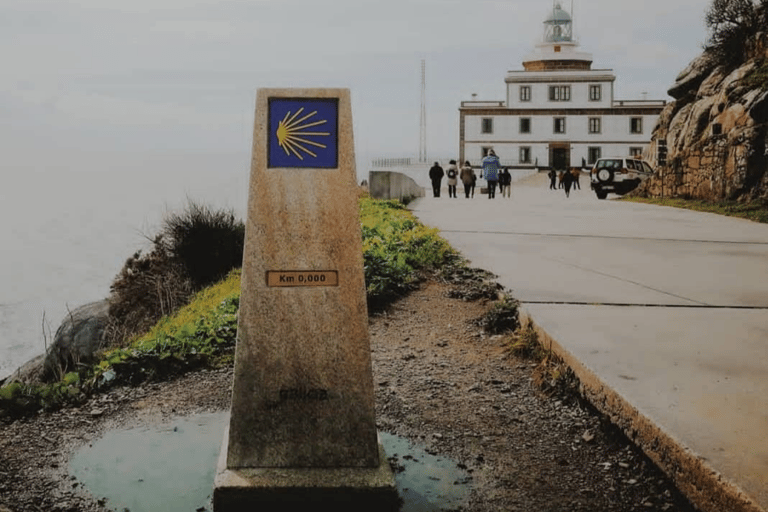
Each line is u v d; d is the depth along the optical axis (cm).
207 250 1118
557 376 426
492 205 2034
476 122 7731
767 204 1944
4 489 308
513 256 879
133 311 1049
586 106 7575
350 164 289
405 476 319
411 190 2483
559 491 303
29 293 2605
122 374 465
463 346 521
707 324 504
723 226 1363
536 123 7644
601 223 1399
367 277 682
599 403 374
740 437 298
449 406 405
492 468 326
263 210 289
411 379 451
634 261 844
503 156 7725
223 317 573
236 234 1159
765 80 2402
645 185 2741
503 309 573
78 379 455
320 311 293
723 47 3155
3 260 3428
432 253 851
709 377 378
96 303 1119
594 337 461
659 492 298
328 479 288
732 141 2164
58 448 354
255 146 288
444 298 665
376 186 1939
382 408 403
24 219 6431
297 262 291
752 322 511
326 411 295
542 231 1206
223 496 283
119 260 3397
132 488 309
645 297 607
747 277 724
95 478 319
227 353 511
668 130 3491
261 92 287
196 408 411
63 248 3956
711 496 269
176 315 880
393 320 595
